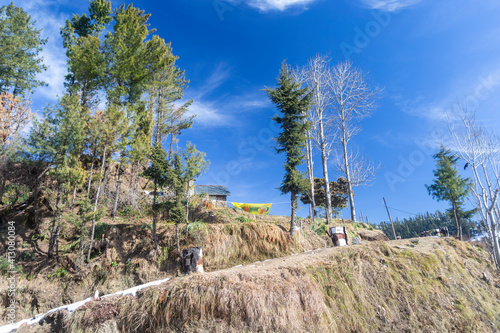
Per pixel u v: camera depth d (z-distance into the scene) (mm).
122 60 21234
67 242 14656
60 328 8727
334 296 10656
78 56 19812
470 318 10961
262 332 8328
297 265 11312
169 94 29734
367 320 10250
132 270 12992
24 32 22203
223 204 26266
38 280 12367
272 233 16891
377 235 22312
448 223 60938
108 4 23797
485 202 16547
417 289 11766
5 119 16625
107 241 13734
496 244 15922
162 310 8656
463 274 14086
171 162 16188
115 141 15648
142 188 25578
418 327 10172
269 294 9133
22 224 15500
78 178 13984
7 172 15930
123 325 8484
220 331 8227
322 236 19531
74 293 11938
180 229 15445
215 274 10180
